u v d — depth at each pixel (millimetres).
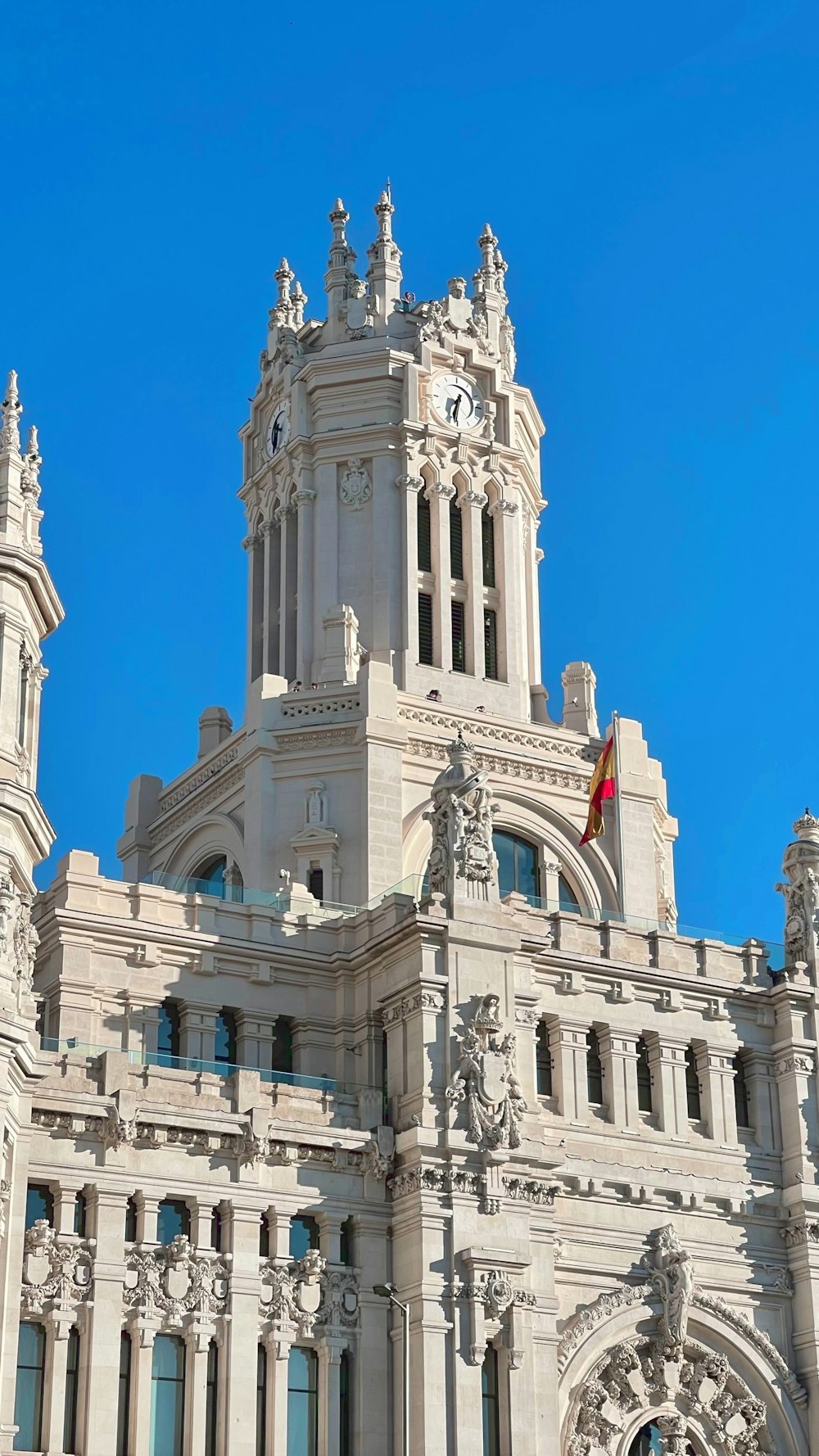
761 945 111250
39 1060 92375
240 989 102875
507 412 129625
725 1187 105438
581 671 127500
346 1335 95312
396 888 107438
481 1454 93750
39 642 97375
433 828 104438
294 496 126188
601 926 107500
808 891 112188
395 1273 96875
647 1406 100500
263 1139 94938
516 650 125375
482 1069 99312
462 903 101625
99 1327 90000
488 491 127812
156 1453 90312
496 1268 96438
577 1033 104812
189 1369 91562
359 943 105125
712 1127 106562
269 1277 94312
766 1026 109812
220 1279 93250
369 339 127938
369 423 125812
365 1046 101938
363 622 122438
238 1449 91000
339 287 130500
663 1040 106625
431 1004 99625
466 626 124562
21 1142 90125
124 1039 99875
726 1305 103875
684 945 109438
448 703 121062
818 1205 106312
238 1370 92125
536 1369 96750
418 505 125500
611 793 118562
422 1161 96812
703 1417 101938
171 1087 94812
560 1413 97938
